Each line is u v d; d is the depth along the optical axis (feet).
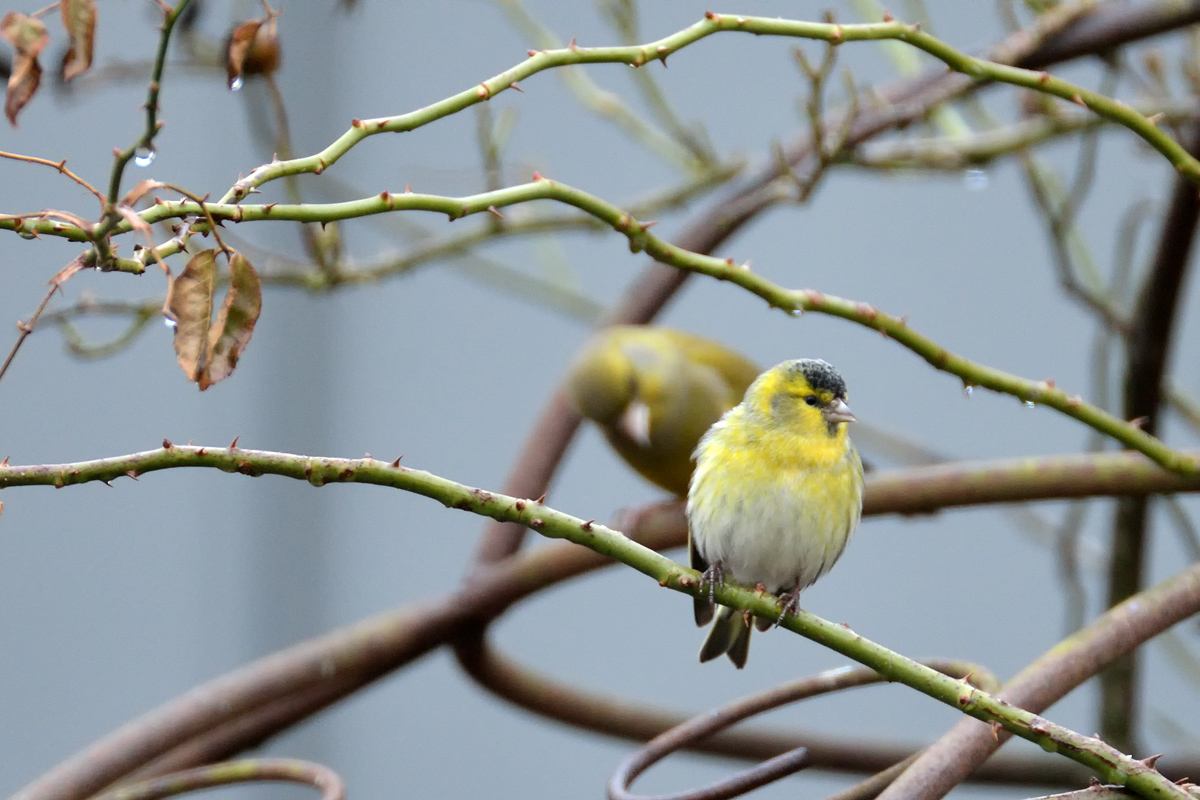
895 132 30.12
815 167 26.14
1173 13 26.35
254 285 14.73
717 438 25.57
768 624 25.21
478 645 29.37
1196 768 30.01
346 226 39.93
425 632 28.76
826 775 30.45
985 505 25.63
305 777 21.81
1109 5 27.22
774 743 30.09
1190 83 33.27
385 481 15.17
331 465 15.07
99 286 45.88
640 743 30.89
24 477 14.90
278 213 15.38
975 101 33.96
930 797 17.49
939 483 25.41
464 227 39.60
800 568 24.90
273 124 45.24
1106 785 16.05
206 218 14.80
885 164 32.19
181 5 14.16
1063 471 24.54
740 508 24.54
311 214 15.56
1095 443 31.42
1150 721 38.88
